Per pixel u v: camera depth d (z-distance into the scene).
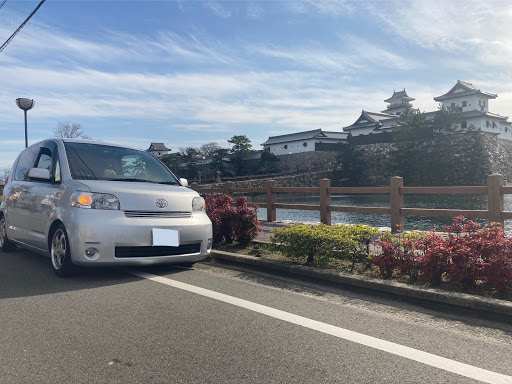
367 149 58.44
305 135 68.19
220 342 2.60
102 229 3.92
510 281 3.40
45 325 2.89
